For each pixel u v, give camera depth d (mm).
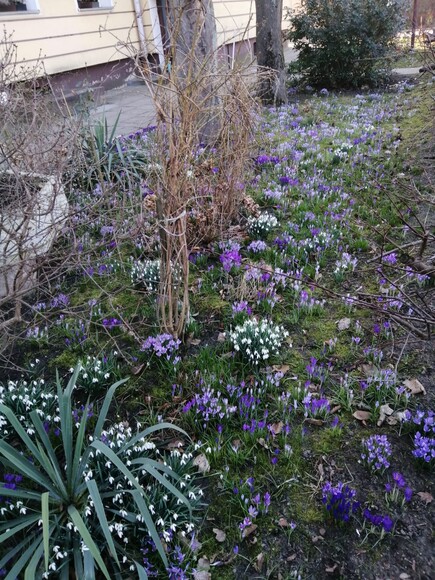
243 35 3537
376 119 8664
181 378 3117
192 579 2057
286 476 2492
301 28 11578
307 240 4398
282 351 3322
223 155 4262
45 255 3367
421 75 11195
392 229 4762
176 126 2766
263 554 2152
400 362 3148
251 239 4691
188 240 4426
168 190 2807
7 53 5270
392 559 2100
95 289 4207
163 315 3227
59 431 2703
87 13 10547
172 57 2654
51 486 2188
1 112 3668
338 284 4020
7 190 3764
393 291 3752
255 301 3809
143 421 2850
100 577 2059
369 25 11203
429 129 7367
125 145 6016
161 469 2197
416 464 2500
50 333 3689
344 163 6469
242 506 2295
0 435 2658
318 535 2219
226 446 2635
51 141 4098
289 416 2779
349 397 2861
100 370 3109
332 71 11859
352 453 2596
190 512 2076
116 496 2188
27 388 2928
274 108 9484
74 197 4910
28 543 2127
